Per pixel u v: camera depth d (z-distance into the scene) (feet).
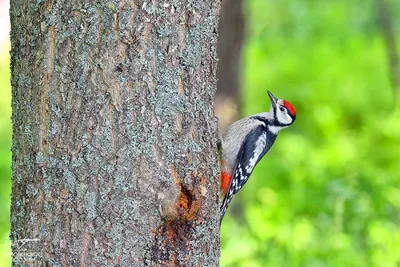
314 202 50.01
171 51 24.67
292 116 44.29
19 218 24.64
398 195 49.90
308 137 79.66
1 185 63.00
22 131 24.54
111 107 23.94
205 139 25.59
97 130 23.86
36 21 24.13
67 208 23.86
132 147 24.06
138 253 24.07
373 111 83.61
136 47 24.11
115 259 23.90
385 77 82.89
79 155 23.81
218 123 36.35
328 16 75.10
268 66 84.33
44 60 24.00
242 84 62.03
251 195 60.59
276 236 46.62
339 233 45.39
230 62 60.44
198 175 24.97
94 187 23.85
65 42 23.86
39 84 24.08
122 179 23.93
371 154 70.95
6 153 69.56
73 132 23.86
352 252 44.37
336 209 46.57
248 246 45.14
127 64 24.04
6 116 75.87
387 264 43.78
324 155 63.87
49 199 23.99
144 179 24.14
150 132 24.31
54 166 23.93
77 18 23.80
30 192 24.31
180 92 24.93
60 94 23.91
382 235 44.86
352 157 65.41
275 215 49.65
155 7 24.30
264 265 44.55
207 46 25.86
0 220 55.77
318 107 81.15
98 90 23.88
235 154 41.47
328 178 55.21
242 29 60.59
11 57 24.98
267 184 59.57
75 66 23.84
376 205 47.78
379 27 67.67
